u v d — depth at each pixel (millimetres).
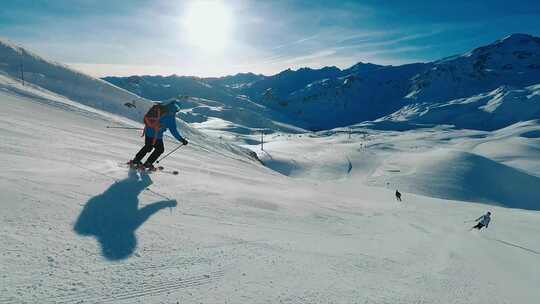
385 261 7285
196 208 7449
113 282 3840
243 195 10234
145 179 8805
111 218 5652
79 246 4480
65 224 5031
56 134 13977
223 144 64062
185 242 5348
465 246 13633
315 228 9008
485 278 8523
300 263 5570
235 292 4113
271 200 11016
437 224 19281
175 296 3793
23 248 4094
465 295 6352
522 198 117188
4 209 4980
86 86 65750
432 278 6953
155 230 5590
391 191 43656
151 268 4312
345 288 4914
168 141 31328
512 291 7973
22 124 14281
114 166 9492
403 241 10750
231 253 5293
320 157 180000
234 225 6996
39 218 4996
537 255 16531
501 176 130250
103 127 27422
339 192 27812
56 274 3752
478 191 119562
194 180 10508
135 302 3555
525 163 170000
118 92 68875
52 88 59250
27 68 63906
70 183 6883
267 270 4941
